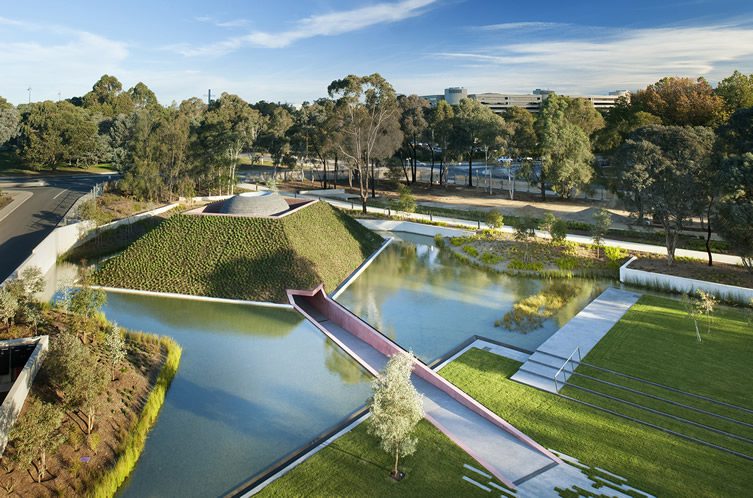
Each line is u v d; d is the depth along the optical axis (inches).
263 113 6382.9
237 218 1524.4
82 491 622.5
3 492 592.1
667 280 1359.5
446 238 2001.7
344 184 3531.0
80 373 718.5
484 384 878.4
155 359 967.6
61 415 677.9
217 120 2886.3
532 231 1814.7
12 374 868.6
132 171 2438.5
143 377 896.3
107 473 642.8
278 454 709.3
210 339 1085.1
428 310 1263.5
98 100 5511.8
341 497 599.8
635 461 660.7
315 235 1601.9
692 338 1045.2
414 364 926.4
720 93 2684.5
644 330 1091.3
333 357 1008.9
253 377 924.0
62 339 821.2
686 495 594.9
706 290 1293.1
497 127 2780.5
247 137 3289.9
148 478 662.5
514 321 1174.3
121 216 2108.8
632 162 1465.3
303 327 1156.5
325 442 711.1
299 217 1621.6
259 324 1167.0
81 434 711.1
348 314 1157.1
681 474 632.4
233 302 1283.2
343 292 1408.7
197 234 1482.5
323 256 1525.6
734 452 674.2
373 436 722.2
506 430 741.3
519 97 7514.8
